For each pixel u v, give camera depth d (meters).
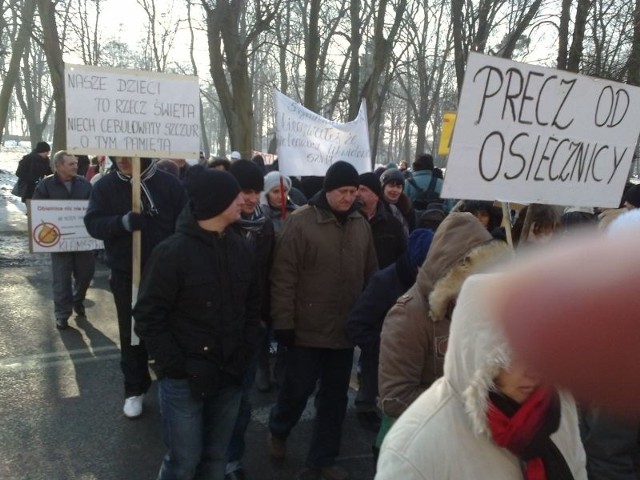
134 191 3.93
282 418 3.58
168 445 2.66
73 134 4.00
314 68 13.83
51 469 3.49
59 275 5.99
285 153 4.49
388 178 5.32
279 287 3.34
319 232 3.36
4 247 10.09
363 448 3.94
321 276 3.35
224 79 12.00
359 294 3.43
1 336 5.75
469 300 1.24
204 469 2.81
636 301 0.39
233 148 12.20
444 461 1.32
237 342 2.69
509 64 2.29
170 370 2.55
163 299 2.53
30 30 16.59
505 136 2.36
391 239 4.42
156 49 31.02
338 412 3.44
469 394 1.23
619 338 0.39
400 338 2.19
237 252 2.69
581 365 0.40
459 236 1.93
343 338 3.38
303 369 3.40
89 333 5.95
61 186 6.09
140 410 4.16
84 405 4.34
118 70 4.06
